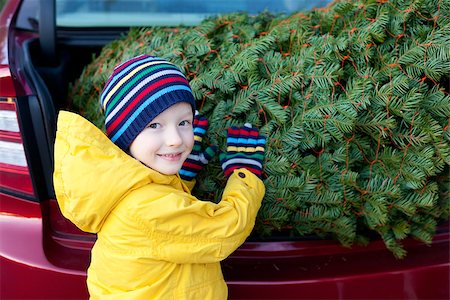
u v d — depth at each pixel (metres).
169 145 1.17
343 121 1.22
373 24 1.25
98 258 1.20
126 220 1.14
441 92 1.25
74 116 1.14
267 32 1.47
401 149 1.29
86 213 1.14
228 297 1.29
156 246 1.15
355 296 1.30
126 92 1.17
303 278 1.30
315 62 1.28
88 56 1.94
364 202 1.32
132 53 1.50
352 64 1.30
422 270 1.33
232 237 1.18
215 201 1.37
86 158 1.12
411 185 1.27
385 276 1.32
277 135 1.29
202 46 1.41
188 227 1.14
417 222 1.38
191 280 1.19
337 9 1.36
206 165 1.38
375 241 1.42
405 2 1.30
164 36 1.52
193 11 1.97
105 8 1.98
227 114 1.35
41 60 1.73
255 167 1.29
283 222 1.34
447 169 1.34
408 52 1.24
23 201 1.37
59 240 1.36
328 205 1.30
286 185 1.28
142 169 1.15
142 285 1.17
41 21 1.69
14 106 1.33
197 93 1.35
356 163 1.32
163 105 1.15
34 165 1.35
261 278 1.30
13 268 1.30
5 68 1.34
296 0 1.95
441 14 1.28
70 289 1.28
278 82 1.29
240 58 1.33
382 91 1.23
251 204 1.22
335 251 1.39
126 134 1.18
